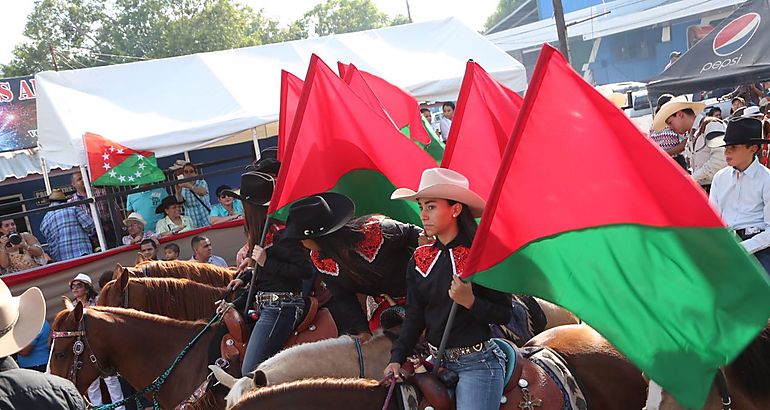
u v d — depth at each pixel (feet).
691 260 11.23
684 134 34.30
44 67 203.82
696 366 11.23
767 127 23.40
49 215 37.65
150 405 27.99
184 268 23.15
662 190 11.30
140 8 209.05
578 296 12.05
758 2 50.60
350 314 15.39
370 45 47.85
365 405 12.48
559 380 13.03
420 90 43.80
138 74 40.70
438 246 12.61
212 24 206.69
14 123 52.80
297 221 14.29
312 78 17.37
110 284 21.31
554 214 12.09
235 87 41.34
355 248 14.47
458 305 12.34
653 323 11.57
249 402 12.73
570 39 116.06
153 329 19.47
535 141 12.03
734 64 49.75
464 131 16.29
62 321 19.42
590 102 11.68
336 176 17.92
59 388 10.24
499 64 47.01
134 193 37.99
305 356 14.60
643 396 13.89
